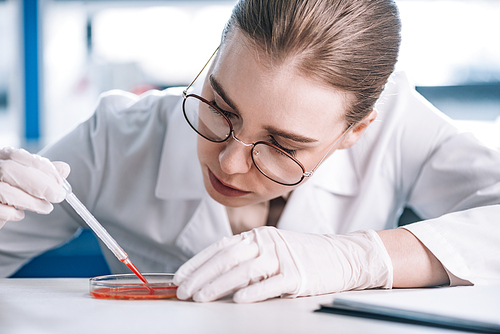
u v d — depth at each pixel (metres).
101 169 1.55
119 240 1.61
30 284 0.98
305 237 0.94
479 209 1.13
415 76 2.82
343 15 0.91
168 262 1.56
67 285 0.98
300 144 0.98
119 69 3.36
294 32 0.87
